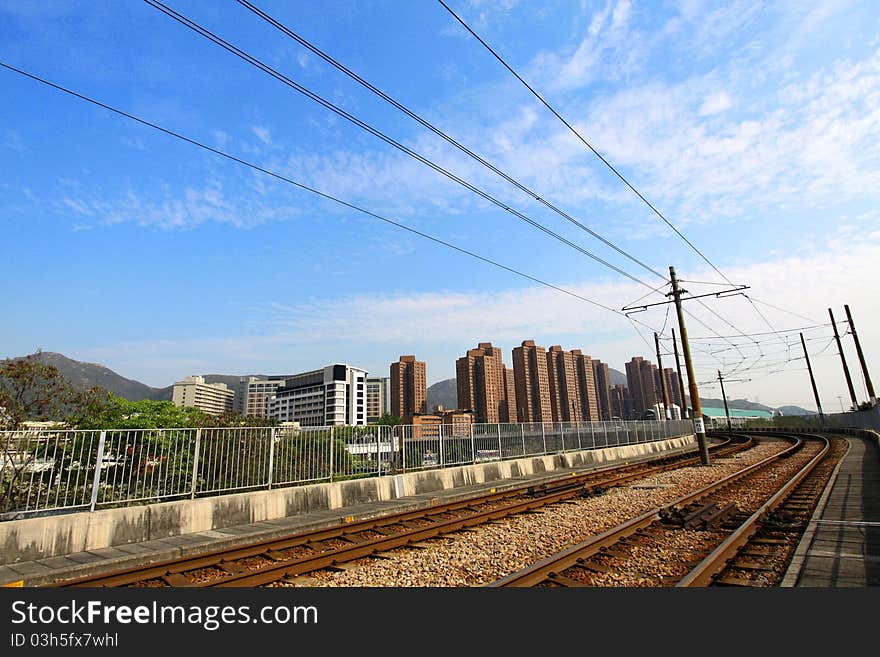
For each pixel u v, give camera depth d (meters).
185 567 8.03
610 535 9.05
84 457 9.91
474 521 11.34
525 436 23.34
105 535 9.24
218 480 11.66
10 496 9.15
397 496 15.18
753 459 27.19
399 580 7.32
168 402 15.56
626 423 33.62
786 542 8.85
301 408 143.12
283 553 9.16
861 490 13.88
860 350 48.81
